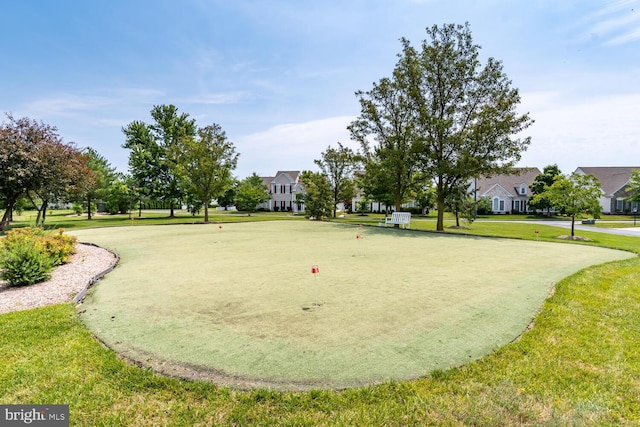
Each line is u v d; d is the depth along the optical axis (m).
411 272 6.55
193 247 10.19
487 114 15.40
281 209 53.31
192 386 2.60
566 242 11.65
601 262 7.77
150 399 2.45
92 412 2.29
